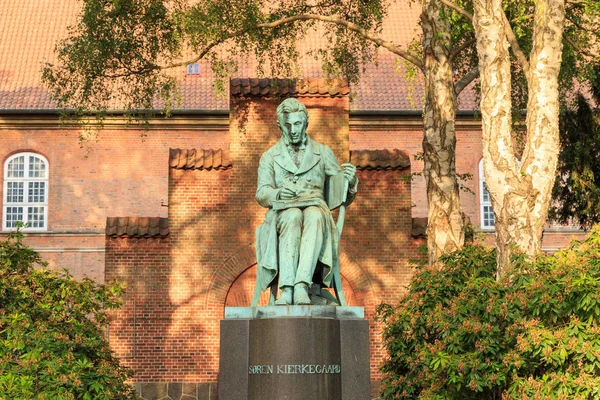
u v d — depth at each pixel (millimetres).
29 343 15641
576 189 26797
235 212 27953
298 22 26750
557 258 15977
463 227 22500
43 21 44344
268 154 15289
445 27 22391
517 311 15383
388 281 27594
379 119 40906
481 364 15414
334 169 15195
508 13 23703
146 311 27328
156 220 27766
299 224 14203
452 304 16438
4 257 17625
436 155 22031
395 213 27797
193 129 41094
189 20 25078
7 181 41250
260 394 13445
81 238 40438
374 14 26109
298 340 13453
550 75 18156
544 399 14406
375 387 27188
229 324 13773
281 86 28328
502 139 18172
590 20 24250
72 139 40938
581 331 14570
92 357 17203
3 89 41219
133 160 40938
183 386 27141
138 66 26875
